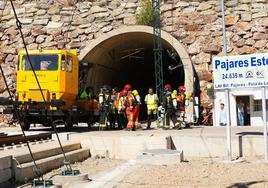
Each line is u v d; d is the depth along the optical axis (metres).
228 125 15.02
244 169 12.75
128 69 42.38
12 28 33.31
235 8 29.80
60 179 12.05
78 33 32.47
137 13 31.78
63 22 32.75
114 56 36.34
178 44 29.66
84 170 14.54
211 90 28.16
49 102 20.80
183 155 16.23
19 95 21.53
